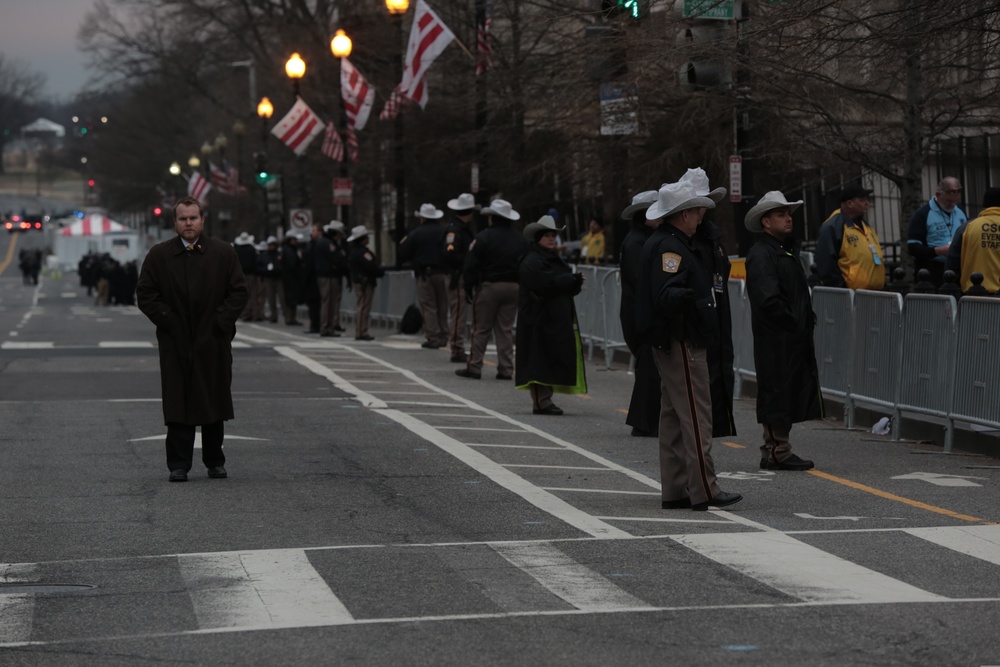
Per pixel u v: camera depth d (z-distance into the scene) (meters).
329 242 45.84
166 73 93.50
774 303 17.94
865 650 9.77
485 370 33.19
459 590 11.66
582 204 48.00
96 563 12.96
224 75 92.69
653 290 15.27
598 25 36.91
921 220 26.08
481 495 16.66
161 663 9.64
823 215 45.16
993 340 18.69
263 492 16.95
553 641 10.04
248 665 9.54
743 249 29.38
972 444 19.89
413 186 60.19
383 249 96.38
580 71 37.50
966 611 10.88
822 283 23.39
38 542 14.00
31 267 145.88
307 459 19.64
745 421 23.97
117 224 171.75
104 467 19.00
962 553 13.12
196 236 17.92
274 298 59.28
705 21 26.88
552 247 24.50
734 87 28.42
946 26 22.78
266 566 12.65
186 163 124.06
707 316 15.43
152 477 18.16
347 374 31.98
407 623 10.57
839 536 13.95
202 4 82.94
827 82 28.86
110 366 34.09
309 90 68.88
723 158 36.31
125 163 132.50
